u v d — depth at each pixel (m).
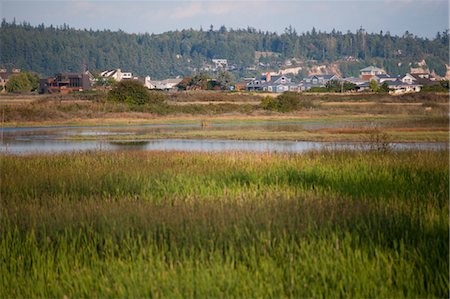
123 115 189.00
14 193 45.81
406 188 46.50
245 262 28.28
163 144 113.69
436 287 25.50
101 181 52.16
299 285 25.58
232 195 44.16
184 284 25.67
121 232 32.31
